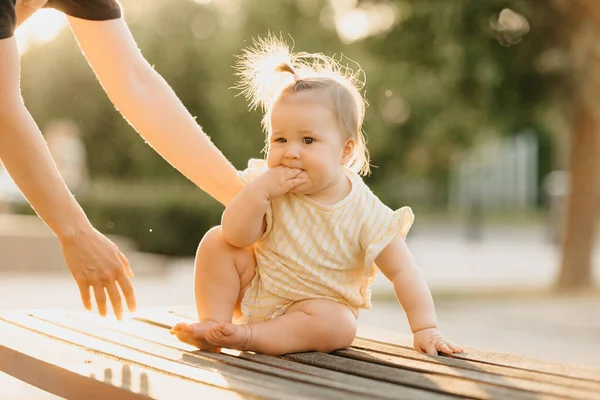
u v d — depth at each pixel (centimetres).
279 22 1820
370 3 1206
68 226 232
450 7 1162
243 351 240
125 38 277
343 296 252
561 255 1238
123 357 222
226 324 236
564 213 1246
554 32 1177
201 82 1978
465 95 1245
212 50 1959
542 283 1256
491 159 3497
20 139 222
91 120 2192
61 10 269
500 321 861
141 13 1977
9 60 221
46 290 945
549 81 1211
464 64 1186
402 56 1230
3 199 1580
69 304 796
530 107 1248
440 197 3841
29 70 2181
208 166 275
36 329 268
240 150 1959
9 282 1045
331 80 259
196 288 254
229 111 1952
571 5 1166
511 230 2595
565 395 183
